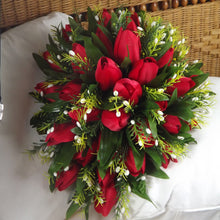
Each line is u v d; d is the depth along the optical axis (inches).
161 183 26.2
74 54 22.8
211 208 26.7
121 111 22.0
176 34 29.9
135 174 23.6
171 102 23.3
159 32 25.0
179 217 26.3
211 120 28.9
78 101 21.8
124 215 26.1
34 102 26.9
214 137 27.8
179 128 23.7
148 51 24.1
